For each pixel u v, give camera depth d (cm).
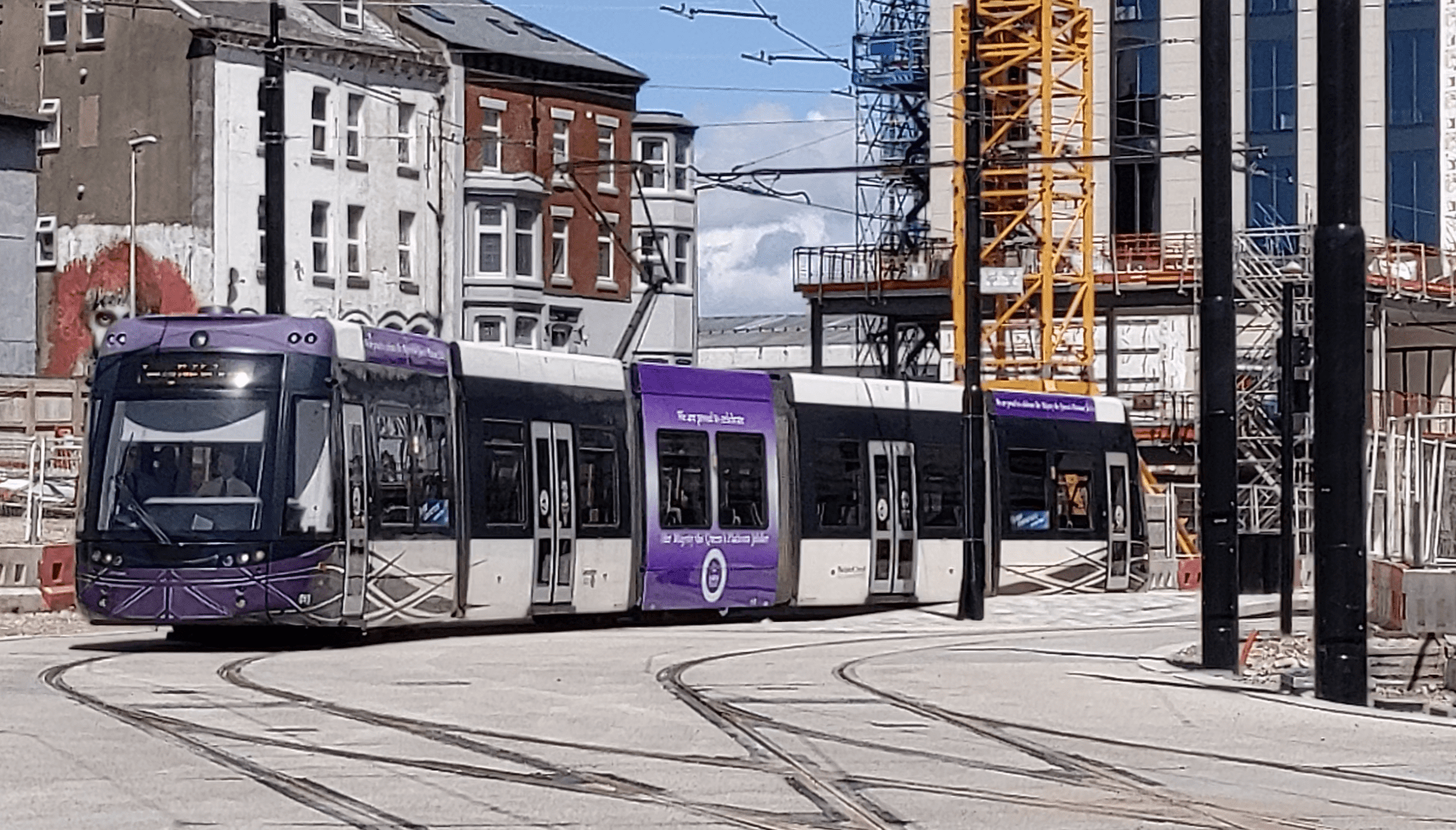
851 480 3616
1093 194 6769
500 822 1232
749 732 1747
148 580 2552
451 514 2844
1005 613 3706
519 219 7781
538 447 3022
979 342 3650
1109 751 1673
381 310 7419
